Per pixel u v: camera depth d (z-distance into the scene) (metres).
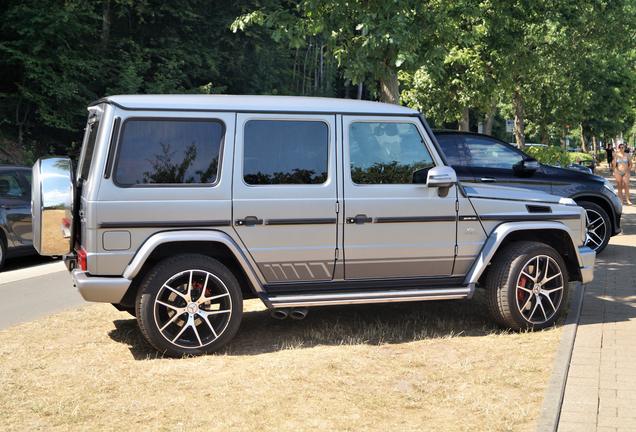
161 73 30.59
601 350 6.20
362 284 6.73
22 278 10.74
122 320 7.63
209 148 6.29
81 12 26.42
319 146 6.54
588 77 32.38
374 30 10.35
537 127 33.91
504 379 5.57
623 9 21.19
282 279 6.51
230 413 4.88
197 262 6.20
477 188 7.07
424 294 6.69
